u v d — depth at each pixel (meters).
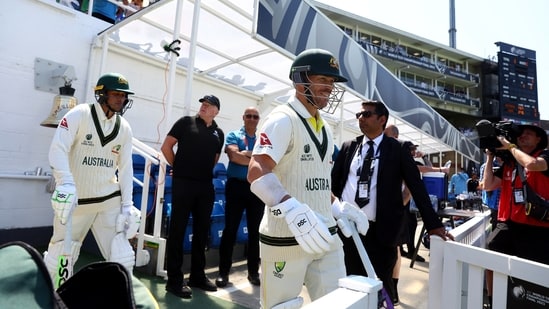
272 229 1.60
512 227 2.80
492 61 38.94
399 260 3.33
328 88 1.62
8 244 0.72
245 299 3.02
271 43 3.82
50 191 3.61
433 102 35.31
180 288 2.91
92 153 2.39
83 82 4.48
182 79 5.65
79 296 0.78
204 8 3.74
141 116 5.11
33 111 4.05
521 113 38.53
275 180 1.39
